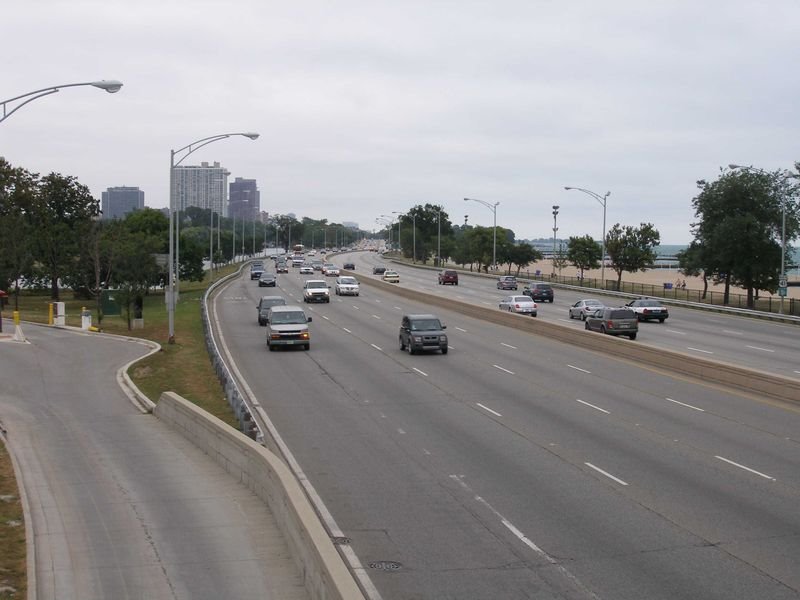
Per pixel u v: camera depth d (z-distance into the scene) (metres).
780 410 24.06
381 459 18.50
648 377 30.47
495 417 23.23
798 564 11.87
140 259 54.03
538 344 40.97
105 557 12.42
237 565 12.07
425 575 11.61
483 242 127.25
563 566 11.88
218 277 102.94
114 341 42.19
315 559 10.51
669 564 11.91
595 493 15.65
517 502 15.12
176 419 22.34
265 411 24.33
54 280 75.94
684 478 16.66
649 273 175.12
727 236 63.88
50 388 29.17
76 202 86.69
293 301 68.62
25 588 11.08
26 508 14.80
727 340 43.44
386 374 31.53
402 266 147.75
